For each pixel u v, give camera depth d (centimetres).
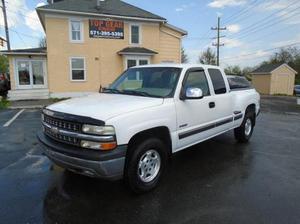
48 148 354
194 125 445
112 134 311
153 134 380
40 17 1864
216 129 512
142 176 365
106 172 311
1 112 1219
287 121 1055
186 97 410
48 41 1772
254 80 3969
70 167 334
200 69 482
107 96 422
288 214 320
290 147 625
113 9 2000
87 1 2039
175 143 407
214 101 494
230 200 354
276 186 401
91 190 379
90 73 1908
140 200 352
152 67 477
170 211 325
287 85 3688
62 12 1752
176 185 400
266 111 1457
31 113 1186
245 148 611
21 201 345
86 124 315
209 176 437
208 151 582
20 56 1827
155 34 2062
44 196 360
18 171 450
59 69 1822
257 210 328
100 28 1888
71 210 324
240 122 613
